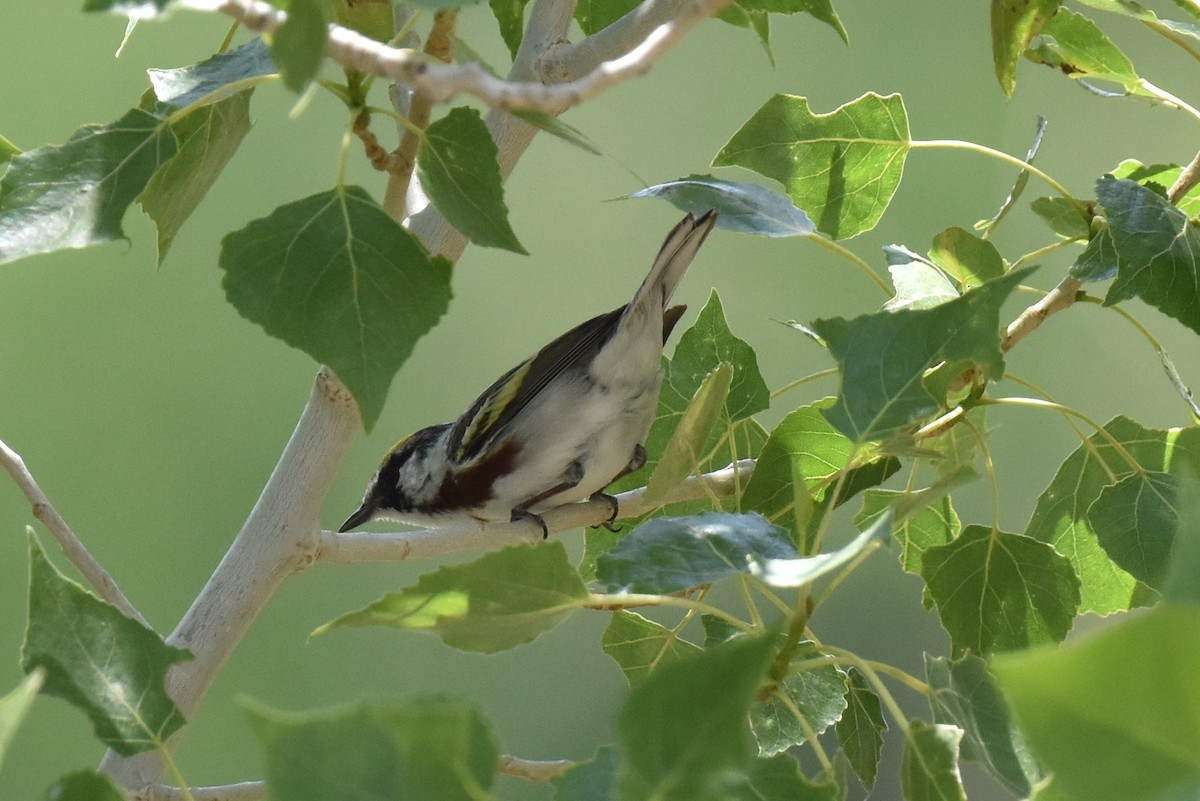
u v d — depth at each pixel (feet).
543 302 57.52
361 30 17.71
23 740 49.11
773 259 56.34
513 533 26.45
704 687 8.86
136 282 54.95
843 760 14.61
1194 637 6.98
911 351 15.21
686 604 14.55
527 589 14.06
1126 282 19.58
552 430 30.48
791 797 13.09
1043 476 52.49
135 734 13.62
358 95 15.35
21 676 51.37
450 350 56.39
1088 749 7.19
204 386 54.70
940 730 14.26
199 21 55.77
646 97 59.98
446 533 24.97
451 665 53.06
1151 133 55.47
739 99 59.62
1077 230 24.80
